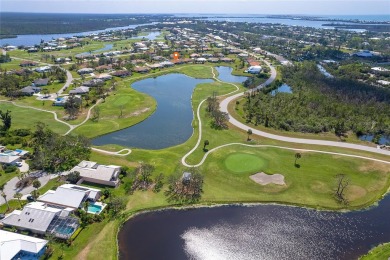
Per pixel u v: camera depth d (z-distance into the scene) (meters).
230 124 153.75
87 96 190.75
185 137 144.12
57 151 118.88
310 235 83.00
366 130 146.38
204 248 78.25
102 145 133.50
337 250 77.81
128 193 99.50
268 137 138.88
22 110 175.25
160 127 155.38
